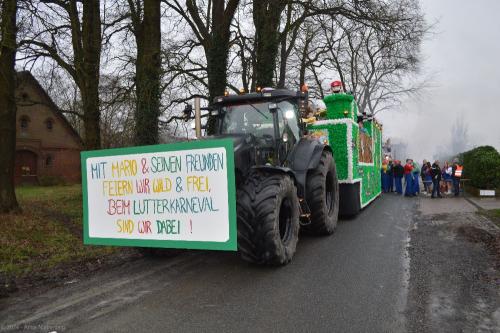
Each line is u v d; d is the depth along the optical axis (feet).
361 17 39.01
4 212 28.84
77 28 34.01
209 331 10.96
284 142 20.74
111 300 13.66
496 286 13.69
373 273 15.56
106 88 42.78
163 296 13.87
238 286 14.62
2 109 28.66
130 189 16.16
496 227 23.06
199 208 15.08
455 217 27.63
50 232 26.32
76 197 44.98
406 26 41.22
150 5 35.27
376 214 31.17
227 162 14.66
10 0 25.35
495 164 42.91
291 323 11.28
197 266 17.61
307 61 71.72
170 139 44.60
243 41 51.08
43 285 15.74
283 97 21.03
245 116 20.85
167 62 41.32
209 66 42.88
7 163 29.09
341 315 11.70
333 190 24.43
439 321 11.13
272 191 16.14
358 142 30.73
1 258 20.68
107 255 20.59
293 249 17.72
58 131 100.01
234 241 14.56
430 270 15.71
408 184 47.60
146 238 15.89
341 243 20.95
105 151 16.53
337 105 28.40
